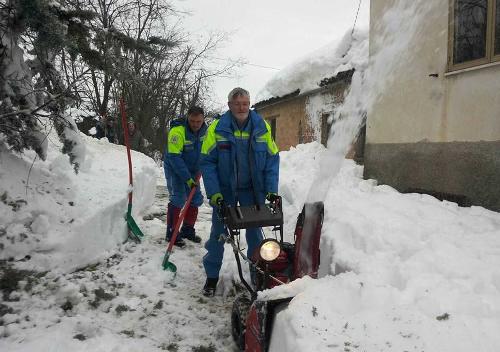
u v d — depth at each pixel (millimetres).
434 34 6508
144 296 4027
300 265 2986
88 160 6363
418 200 6055
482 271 3127
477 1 5805
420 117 6832
